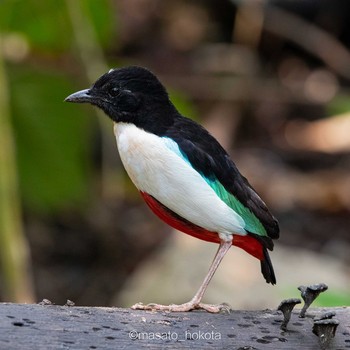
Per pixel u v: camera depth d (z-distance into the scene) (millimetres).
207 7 18609
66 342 6355
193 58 17766
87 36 12250
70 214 14992
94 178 15258
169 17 18719
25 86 12680
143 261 14281
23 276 11008
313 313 7141
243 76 17328
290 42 18359
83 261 14461
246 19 17812
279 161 16578
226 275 11688
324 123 17297
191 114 12422
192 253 12219
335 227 15102
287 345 6684
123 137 7707
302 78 18031
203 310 7465
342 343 6719
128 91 7758
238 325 6902
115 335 6527
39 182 13328
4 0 11875
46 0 11945
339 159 16688
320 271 12195
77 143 13148
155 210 7879
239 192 7668
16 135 12930
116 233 14789
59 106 12844
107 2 12000
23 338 6324
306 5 17609
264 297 11375
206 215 7551
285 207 15500
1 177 10836
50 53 12703
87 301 13633
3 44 12305
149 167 7508
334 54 17891
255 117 17453
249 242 7871
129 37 17922
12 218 10914
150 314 6961
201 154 7551
